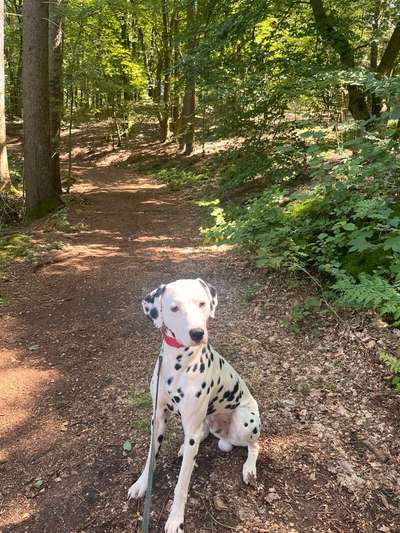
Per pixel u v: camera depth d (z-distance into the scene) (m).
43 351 2.33
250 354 2.03
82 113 7.02
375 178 2.57
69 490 1.43
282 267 2.65
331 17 4.23
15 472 1.54
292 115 4.91
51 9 5.23
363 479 1.37
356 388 1.75
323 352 1.98
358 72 3.08
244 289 2.66
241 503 1.30
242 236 2.72
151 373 1.99
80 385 1.99
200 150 8.95
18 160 7.84
